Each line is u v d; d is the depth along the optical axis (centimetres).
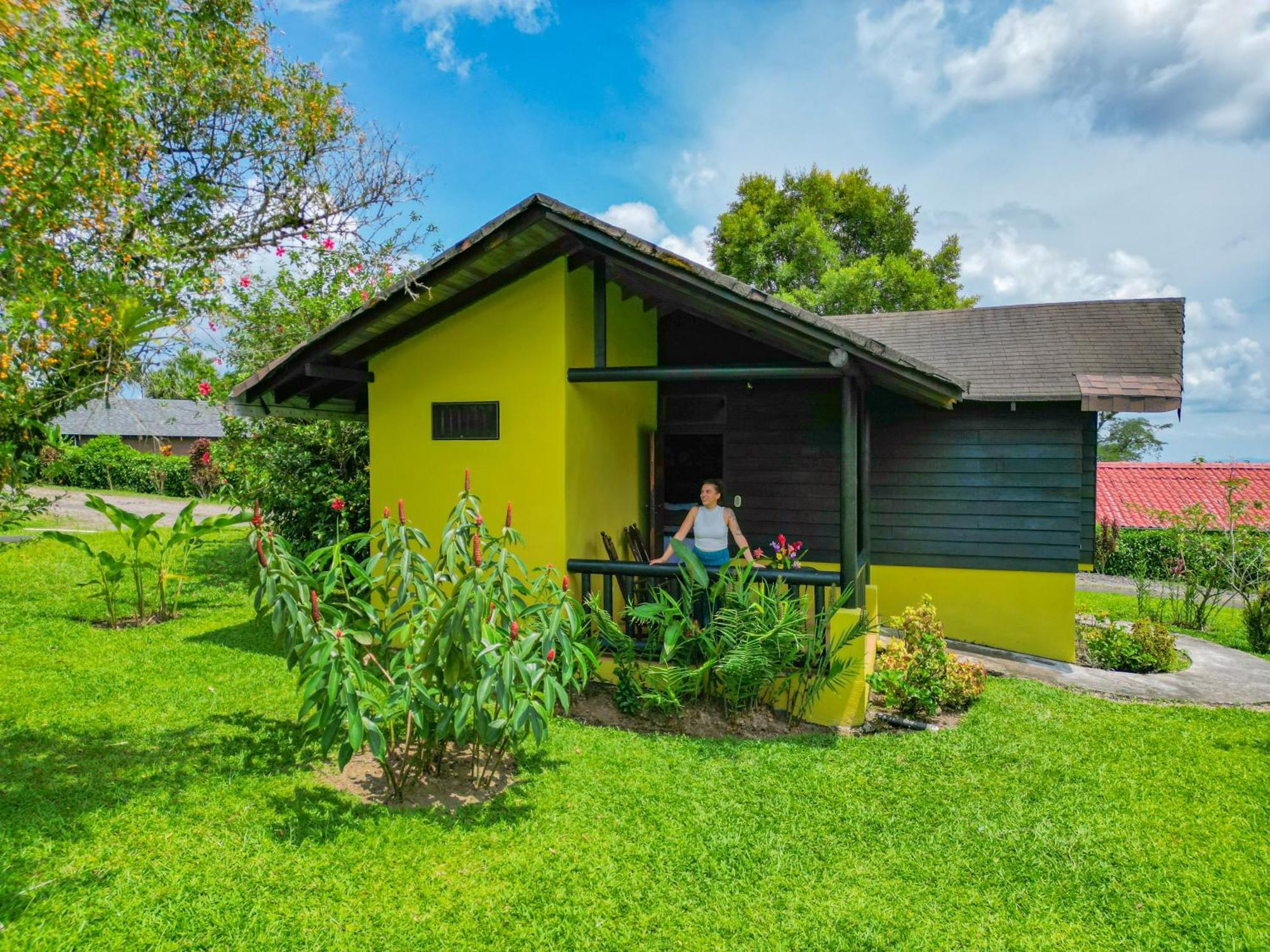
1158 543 1688
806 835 375
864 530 731
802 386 955
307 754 444
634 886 322
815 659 571
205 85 823
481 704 361
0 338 350
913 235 2919
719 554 627
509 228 549
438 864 333
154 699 522
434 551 670
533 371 634
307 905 296
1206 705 642
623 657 559
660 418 984
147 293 425
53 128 376
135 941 268
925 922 305
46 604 793
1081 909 319
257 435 1056
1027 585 898
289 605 380
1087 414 932
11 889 291
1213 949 292
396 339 674
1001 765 475
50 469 598
